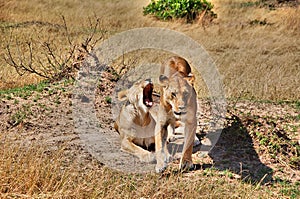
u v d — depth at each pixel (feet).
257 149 34.17
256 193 28.63
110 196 26.12
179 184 27.96
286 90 51.21
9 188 26.02
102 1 109.09
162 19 93.25
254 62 65.05
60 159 29.45
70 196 25.82
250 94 49.62
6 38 70.74
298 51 74.64
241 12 100.83
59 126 35.91
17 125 35.40
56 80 46.96
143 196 26.94
